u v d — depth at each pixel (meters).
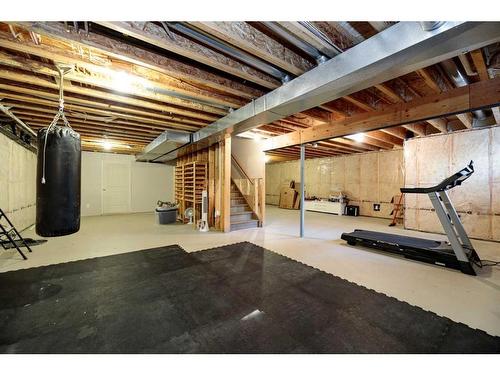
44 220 2.10
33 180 6.04
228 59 2.35
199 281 2.71
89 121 4.50
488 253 3.87
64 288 2.51
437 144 5.50
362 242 4.09
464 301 2.26
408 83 3.10
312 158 10.38
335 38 2.02
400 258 3.55
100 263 3.29
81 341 1.69
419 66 1.90
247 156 6.80
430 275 2.89
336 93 2.41
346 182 9.09
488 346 1.64
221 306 2.17
